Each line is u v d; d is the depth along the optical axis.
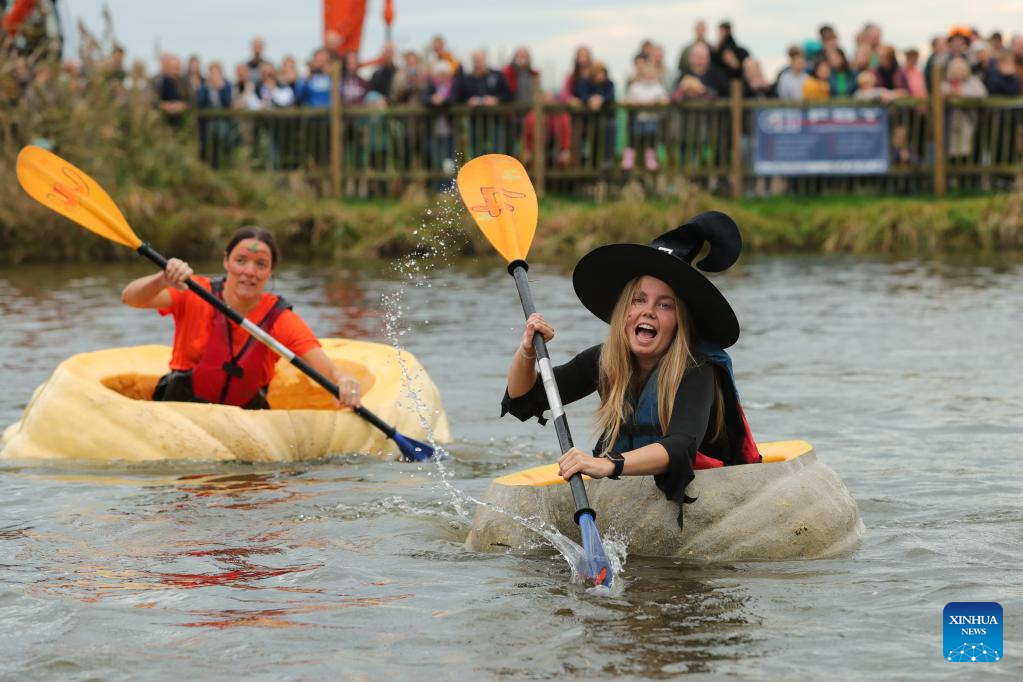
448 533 11.61
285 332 15.91
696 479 10.92
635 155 43.53
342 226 41.81
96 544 11.21
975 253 40.94
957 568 10.34
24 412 16.39
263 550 11.00
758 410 17.64
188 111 43.56
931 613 9.27
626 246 10.66
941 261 38.78
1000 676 8.15
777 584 9.97
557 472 11.59
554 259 40.47
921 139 44.22
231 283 15.86
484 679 8.16
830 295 31.08
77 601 9.62
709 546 10.70
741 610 9.37
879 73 43.91
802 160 43.62
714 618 9.20
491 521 11.04
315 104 44.41
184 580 10.16
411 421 15.92
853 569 10.38
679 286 10.72
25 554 10.89
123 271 37.22
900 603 9.49
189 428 14.98
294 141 44.62
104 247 40.53
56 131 40.06
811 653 8.54
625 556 10.72
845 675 8.19
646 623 9.12
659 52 43.88
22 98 40.09
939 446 15.29
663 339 10.89
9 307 29.16
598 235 41.28
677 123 43.44
